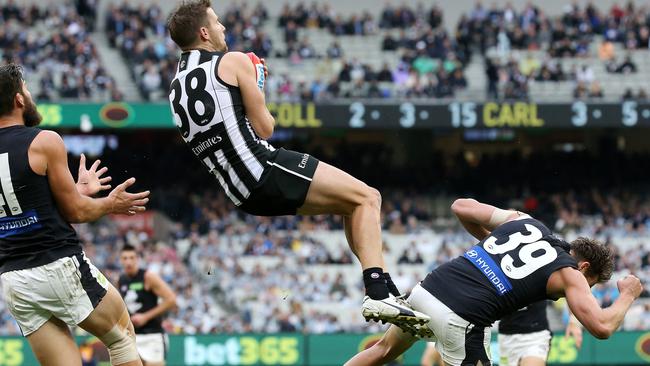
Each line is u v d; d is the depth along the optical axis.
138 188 32.78
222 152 6.98
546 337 12.27
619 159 35.22
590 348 21.72
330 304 26.30
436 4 37.69
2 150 7.07
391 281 7.14
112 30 34.75
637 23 37.00
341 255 28.64
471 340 7.84
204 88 6.97
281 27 36.25
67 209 7.23
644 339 21.77
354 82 32.84
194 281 26.92
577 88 32.34
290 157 7.07
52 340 7.32
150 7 35.44
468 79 34.12
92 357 19.03
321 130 34.66
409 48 35.00
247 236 29.47
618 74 35.12
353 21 36.41
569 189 34.34
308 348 21.64
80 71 31.50
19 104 7.25
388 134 35.72
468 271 7.92
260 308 25.75
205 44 7.20
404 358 21.09
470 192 34.22
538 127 30.39
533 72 34.16
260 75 7.16
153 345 13.89
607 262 8.45
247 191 7.00
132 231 29.73
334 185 7.04
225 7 36.84
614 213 32.78
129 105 29.19
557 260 7.82
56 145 7.14
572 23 36.56
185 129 7.09
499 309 7.84
